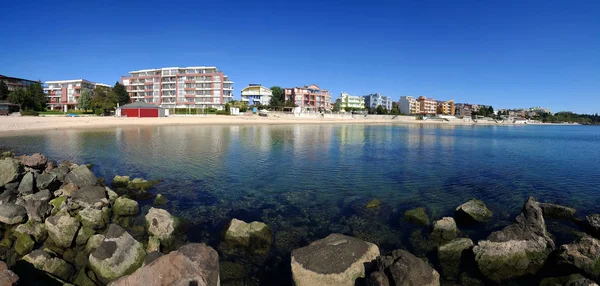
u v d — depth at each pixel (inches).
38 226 428.5
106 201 533.0
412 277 283.4
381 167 948.6
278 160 1055.0
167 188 682.2
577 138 2532.0
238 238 414.9
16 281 271.0
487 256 355.6
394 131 2920.8
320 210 554.9
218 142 1577.3
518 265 348.2
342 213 539.8
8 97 3745.1
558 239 433.7
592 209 567.8
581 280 290.7
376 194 654.5
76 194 532.4
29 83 4763.8
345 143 1660.9
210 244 410.0
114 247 341.4
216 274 270.2
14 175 591.2
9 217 440.5
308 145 1530.5
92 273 331.0
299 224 488.1
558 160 1140.5
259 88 6018.7
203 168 895.1
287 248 405.7
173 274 255.1
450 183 753.6
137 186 687.7
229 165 946.7
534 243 364.5
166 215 445.1
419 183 751.1
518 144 1817.2
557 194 665.6
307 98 6284.5
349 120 5201.8
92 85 5310.0
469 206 518.6
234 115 4284.0
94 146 1333.7
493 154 1296.8
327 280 300.8
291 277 319.3
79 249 394.0
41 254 340.2
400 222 496.7
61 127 2278.5
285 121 4035.4
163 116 3548.2
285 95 6309.1
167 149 1272.1
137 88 5300.2
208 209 551.5
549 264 347.6
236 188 692.1
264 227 438.9
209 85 5064.0
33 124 2263.8
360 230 465.7
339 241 346.0
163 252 391.2
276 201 604.7
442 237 436.5
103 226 453.1
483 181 776.9
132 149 1256.2
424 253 393.7
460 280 333.1
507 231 381.1
